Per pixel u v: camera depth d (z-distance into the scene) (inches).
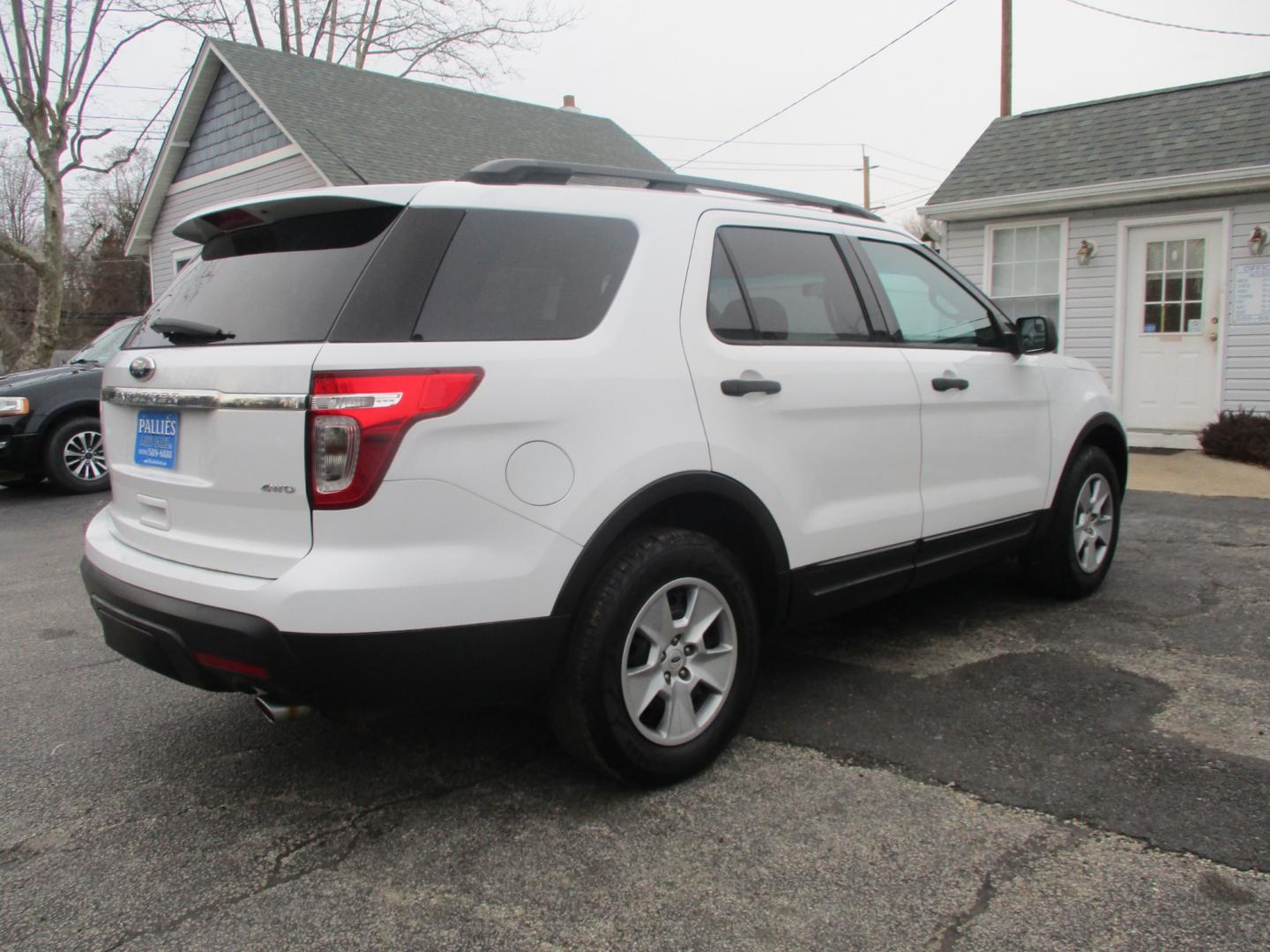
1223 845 99.3
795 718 134.2
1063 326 415.8
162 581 104.0
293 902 93.9
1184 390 389.7
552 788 116.0
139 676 160.1
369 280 99.0
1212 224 376.5
